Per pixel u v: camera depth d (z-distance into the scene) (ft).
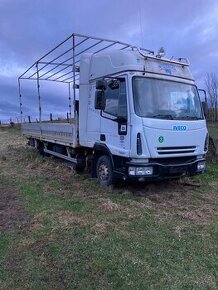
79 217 18.66
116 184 25.00
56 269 13.15
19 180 28.63
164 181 26.91
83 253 14.29
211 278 12.39
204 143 24.00
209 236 16.08
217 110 51.62
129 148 21.11
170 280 12.21
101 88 22.57
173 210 20.04
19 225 17.76
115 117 22.54
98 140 24.89
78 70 29.09
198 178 28.14
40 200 22.30
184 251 14.49
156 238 15.81
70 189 25.26
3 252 14.64
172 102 22.62
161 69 22.86
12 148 51.62
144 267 13.08
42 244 15.34
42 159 38.96
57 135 33.50
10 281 12.34
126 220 18.24
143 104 21.27
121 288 11.77
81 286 11.93
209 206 20.93
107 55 24.04
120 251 14.42
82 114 27.09
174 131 21.76
